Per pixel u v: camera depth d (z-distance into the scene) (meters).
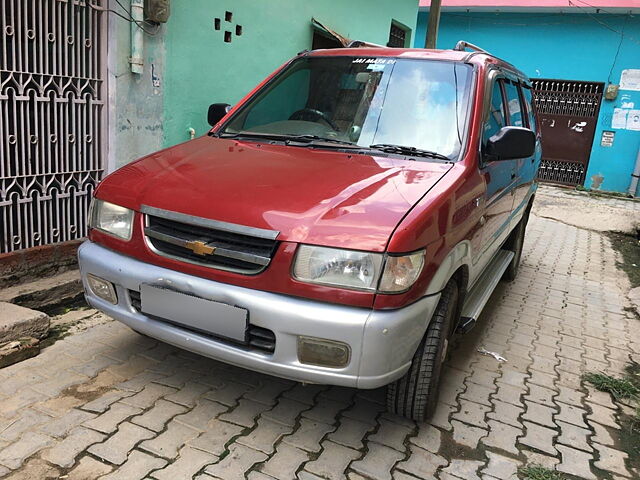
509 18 13.95
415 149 3.20
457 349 4.00
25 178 3.97
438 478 2.54
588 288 5.98
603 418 3.23
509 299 5.32
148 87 4.83
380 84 3.57
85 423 2.68
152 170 2.98
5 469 2.34
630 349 4.34
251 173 2.84
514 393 3.42
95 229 2.91
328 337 2.32
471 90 3.44
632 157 13.15
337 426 2.87
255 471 2.46
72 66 4.15
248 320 2.42
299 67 3.95
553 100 13.77
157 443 2.59
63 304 4.05
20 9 3.71
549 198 12.07
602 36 13.10
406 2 10.26
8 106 3.79
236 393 3.08
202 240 2.53
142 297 2.65
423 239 2.43
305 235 2.35
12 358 3.17
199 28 5.33
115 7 4.32
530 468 2.66
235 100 6.08
